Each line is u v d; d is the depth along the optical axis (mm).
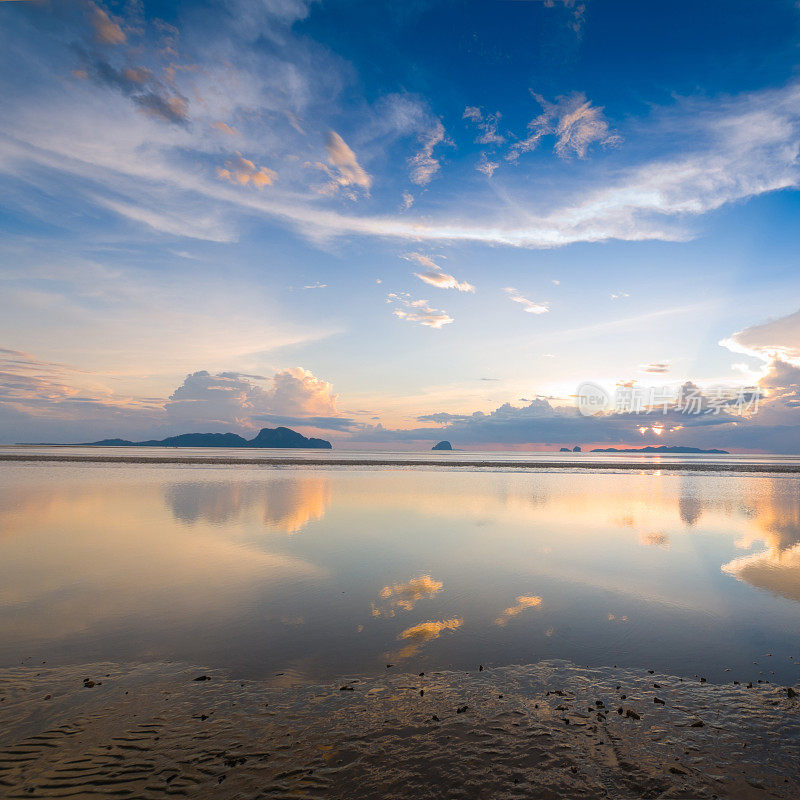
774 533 19625
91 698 6367
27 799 4363
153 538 17281
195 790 4555
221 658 7762
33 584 11734
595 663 7699
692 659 7863
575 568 13719
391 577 12672
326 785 4672
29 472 51500
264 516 22562
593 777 4855
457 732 5641
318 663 7617
